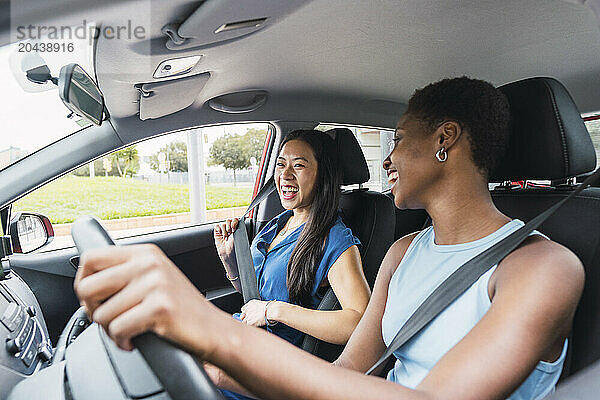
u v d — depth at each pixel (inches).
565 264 29.8
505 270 32.0
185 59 54.3
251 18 46.1
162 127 73.9
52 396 34.0
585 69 78.8
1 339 46.0
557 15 60.2
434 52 70.5
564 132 47.9
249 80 73.5
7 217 69.6
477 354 26.0
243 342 17.2
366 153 100.9
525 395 32.7
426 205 40.9
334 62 71.6
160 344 16.6
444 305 34.8
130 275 15.0
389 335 42.0
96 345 37.6
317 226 66.1
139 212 136.2
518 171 50.2
